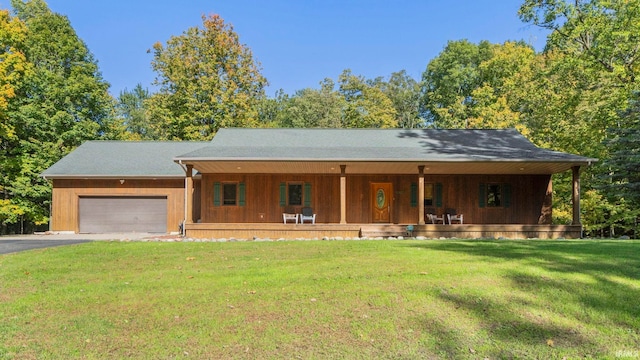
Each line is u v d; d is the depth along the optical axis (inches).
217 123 1202.0
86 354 161.2
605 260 280.7
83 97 1020.5
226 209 719.7
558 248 343.0
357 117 1446.9
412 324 186.2
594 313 193.9
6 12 836.6
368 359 157.9
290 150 647.1
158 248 392.5
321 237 598.9
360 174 735.1
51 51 1034.1
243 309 203.3
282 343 169.6
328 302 209.8
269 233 599.8
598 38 753.6
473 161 577.3
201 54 1255.5
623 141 606.9
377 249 359.3
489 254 313.7
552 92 965.2
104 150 828.0
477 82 1494.8
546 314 194.1
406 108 1840.6
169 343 169.5
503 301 207.6
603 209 806.5
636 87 697.6
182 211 753.6
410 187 735.1
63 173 724.0
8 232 1074.7
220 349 164.7
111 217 749.3
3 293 234.5
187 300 216.4
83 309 206.4
